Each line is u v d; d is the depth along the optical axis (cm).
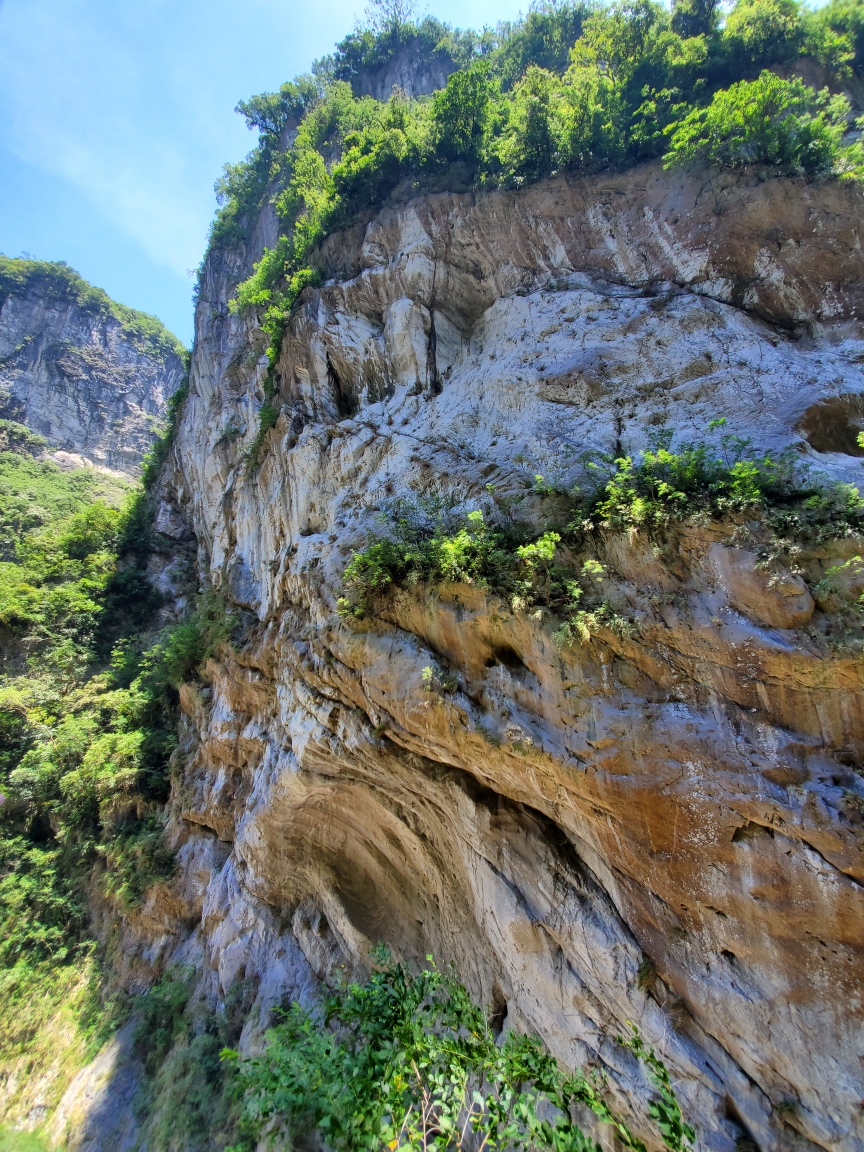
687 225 1232
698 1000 679
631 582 786
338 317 1608
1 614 2727
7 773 2255
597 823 759
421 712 881
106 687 2555
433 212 1540
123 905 1719
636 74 1406
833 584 667
